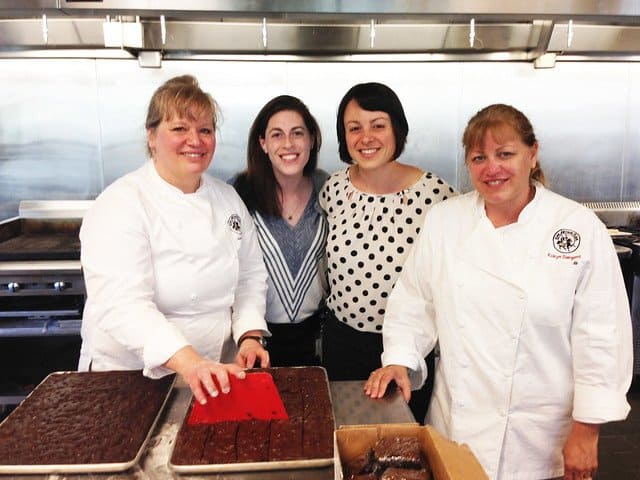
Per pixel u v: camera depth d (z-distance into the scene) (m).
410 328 1.34
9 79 2.88
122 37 2.51
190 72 2.94
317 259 1.74
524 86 3.04
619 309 1.16
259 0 2.16
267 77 2.97
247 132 3.03
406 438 0.76
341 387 1.18
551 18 2.31
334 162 3.09
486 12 2.22
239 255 1.53
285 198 1.75
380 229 1.58
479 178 1.18
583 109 3.10
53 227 3.01
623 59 2.99
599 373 1.14
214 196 1.45
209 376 0.99
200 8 2.16
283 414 1.03
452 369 1.26
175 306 1.35
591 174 3.18
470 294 1.22
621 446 2.25
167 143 1.26
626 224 3.20
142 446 0.92
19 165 2.97
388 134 1.54
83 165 3.00
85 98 2.93
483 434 1.23
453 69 3.00
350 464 0.75
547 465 1.24
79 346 2.49
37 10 2.16
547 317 1.16
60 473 0.86
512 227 1.20
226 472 0.87
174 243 1.32
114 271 1.21
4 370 2.48
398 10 2.20
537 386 1.20
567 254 1.15
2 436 0.96
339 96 3.01
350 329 1.65
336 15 2.25
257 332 1.43
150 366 1.11
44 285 2.35
